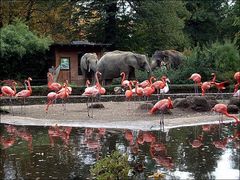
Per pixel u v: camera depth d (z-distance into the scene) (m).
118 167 8.36
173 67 31.05
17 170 9.10
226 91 26.27
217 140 11.84
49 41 29.78
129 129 14.22
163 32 35.16
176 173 8.51
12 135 13.68
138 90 19.16
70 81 32.47
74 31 36.28
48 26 36.41
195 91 23.59
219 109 14.84
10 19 33.81
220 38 48.06
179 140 12.00
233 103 18.70
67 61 32.53
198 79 22.12
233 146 10.95
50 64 32.22
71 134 13.59
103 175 8.22
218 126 14.44
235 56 28.84
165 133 13.24
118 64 26.52
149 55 36.72
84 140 12.43
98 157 10.13
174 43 37.50
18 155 10.54
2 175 8.73
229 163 9.11
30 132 14.27
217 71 27.80
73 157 10.18
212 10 49.50
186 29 47.34
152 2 33.47
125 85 21.38
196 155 9.98
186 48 38.06
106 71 26.67
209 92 25.97
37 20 36.12
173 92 25.53
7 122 16.86
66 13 34.97
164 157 9.91
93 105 20.72
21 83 30.56
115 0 33.78
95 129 14.46
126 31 36.28
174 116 17.38
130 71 27.09
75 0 34.59
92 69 28.62
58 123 16.09
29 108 21.16
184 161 9.43
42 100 22.95
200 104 18.33
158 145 11.36
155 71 28.16
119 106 21.33
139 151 10.66
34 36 28.97
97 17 35.62
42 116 18.30
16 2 33.53
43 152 10.85
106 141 12.16
